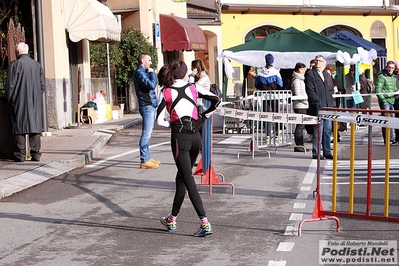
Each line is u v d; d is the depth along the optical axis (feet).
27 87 48.44
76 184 42.24
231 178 43.27
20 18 73.51
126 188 40.50
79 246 27.12
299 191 38.24
